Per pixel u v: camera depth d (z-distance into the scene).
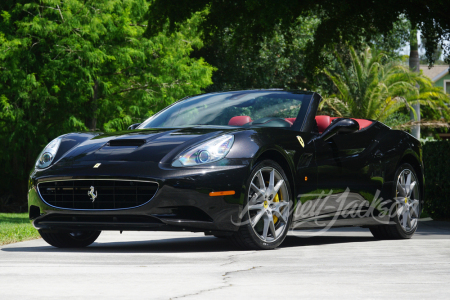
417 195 7.71
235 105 6.71
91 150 5.73
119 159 5.43
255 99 6.78
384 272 3.88
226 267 4.17
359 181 6.74
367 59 31.94
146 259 4.71
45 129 22.22
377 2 14.22
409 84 32.28
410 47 33.50
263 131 5.85
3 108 20.47
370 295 3.01
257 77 34.75
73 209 5.43
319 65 18.48
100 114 23.22
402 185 7.43
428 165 13.06
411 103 33.34
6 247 6.33
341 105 31.22
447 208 12.77
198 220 5.23
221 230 5.33
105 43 22.06
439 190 12.95
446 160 12.46
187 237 7.73
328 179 6.33
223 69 34.53
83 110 21.78
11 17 21.25
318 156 6.25
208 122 6.48
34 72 21.12
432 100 34.66
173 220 5.17
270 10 13.87
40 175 5.67
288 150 5.90
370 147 7.02
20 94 20.47
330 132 6.45
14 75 20.30
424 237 7.86
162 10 17.45
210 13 18.12
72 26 20.28
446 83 53.59
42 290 3.19
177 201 5.18
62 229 5.59
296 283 3.42
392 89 32.53
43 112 21.56
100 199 5.37
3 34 20.50
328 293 3.08
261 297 2.96
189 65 26.78
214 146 5.45
